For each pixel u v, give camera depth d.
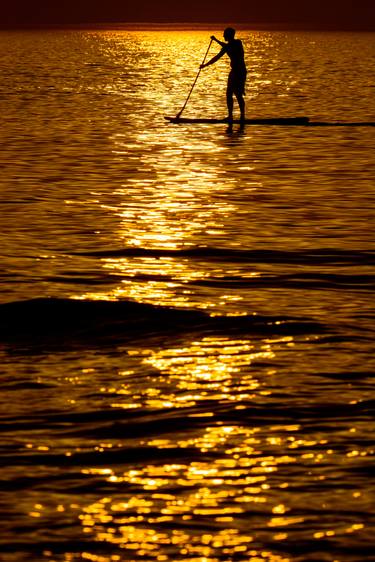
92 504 17.09
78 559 15.58
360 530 16.28
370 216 41.31
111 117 78.88
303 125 73.25
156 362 23.88
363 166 54.12
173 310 27.94
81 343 25.16
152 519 16.62
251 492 17.47
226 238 37.53
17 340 25.36
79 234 37.94
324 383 22.56
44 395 21.81
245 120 73.56
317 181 49.59
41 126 72.38
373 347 25.06
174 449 19.14
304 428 20.12
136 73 133.00
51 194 45.91
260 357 24.28
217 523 16.50
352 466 18.41
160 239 37.31
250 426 20.22
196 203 44.19
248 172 52.38
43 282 31.02
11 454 18.95
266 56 179.62
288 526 16.41
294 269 33.09
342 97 96.75
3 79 119.31
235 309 28.28
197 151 59.94
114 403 21.41
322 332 26.25
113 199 44.91
